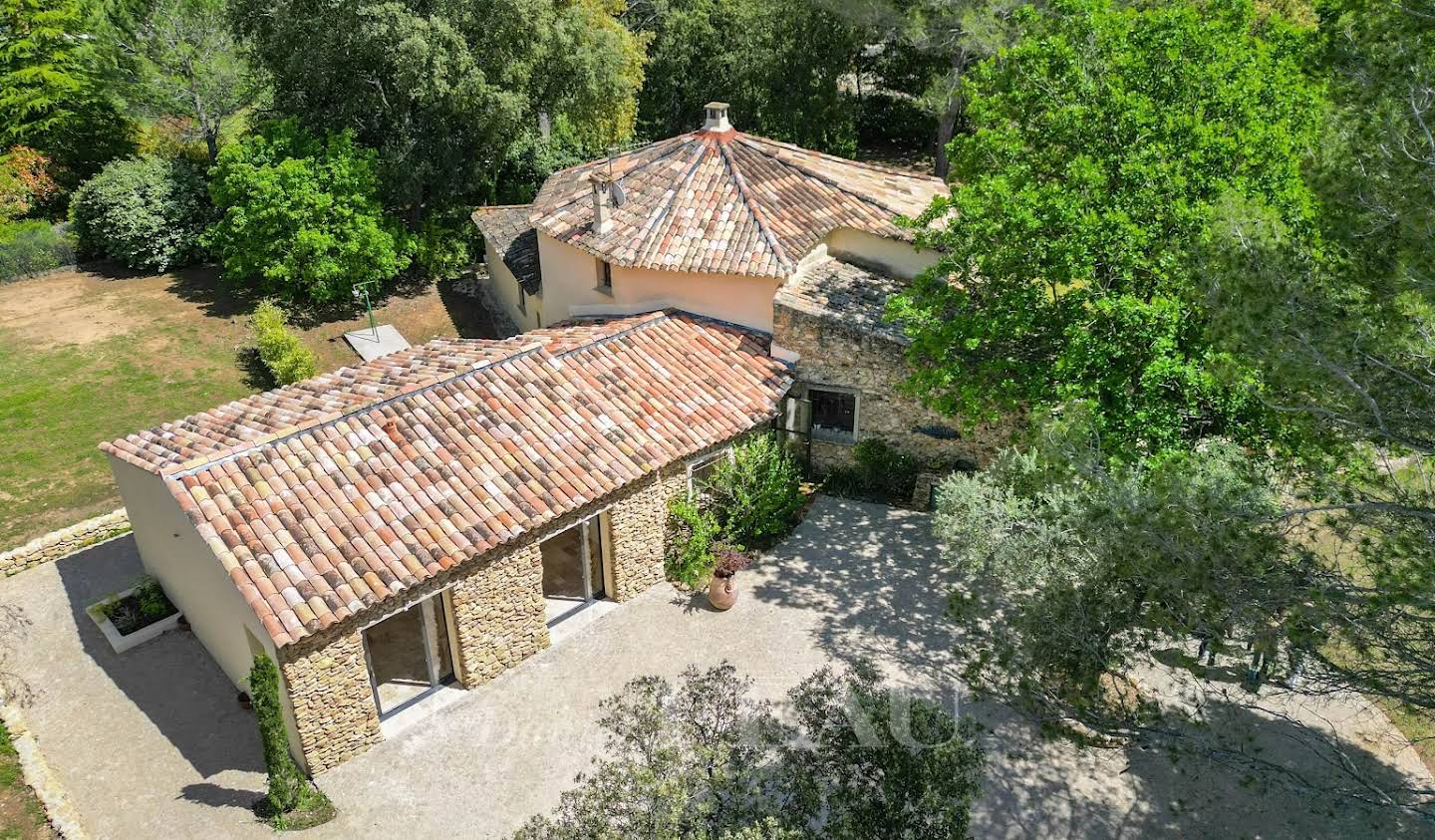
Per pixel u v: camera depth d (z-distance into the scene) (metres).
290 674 16.02
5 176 38.88
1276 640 12.73
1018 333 19.16
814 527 23.61
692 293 25.09
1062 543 16.17
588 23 40.06
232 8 34.44
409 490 18.42
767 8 44.69
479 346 24.72
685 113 49.78
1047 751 17.53
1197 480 14.16
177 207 37.62
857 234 26.27
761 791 12.52
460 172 37.38
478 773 17.25
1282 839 15.99
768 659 19.59
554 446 20.11
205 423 21.19
